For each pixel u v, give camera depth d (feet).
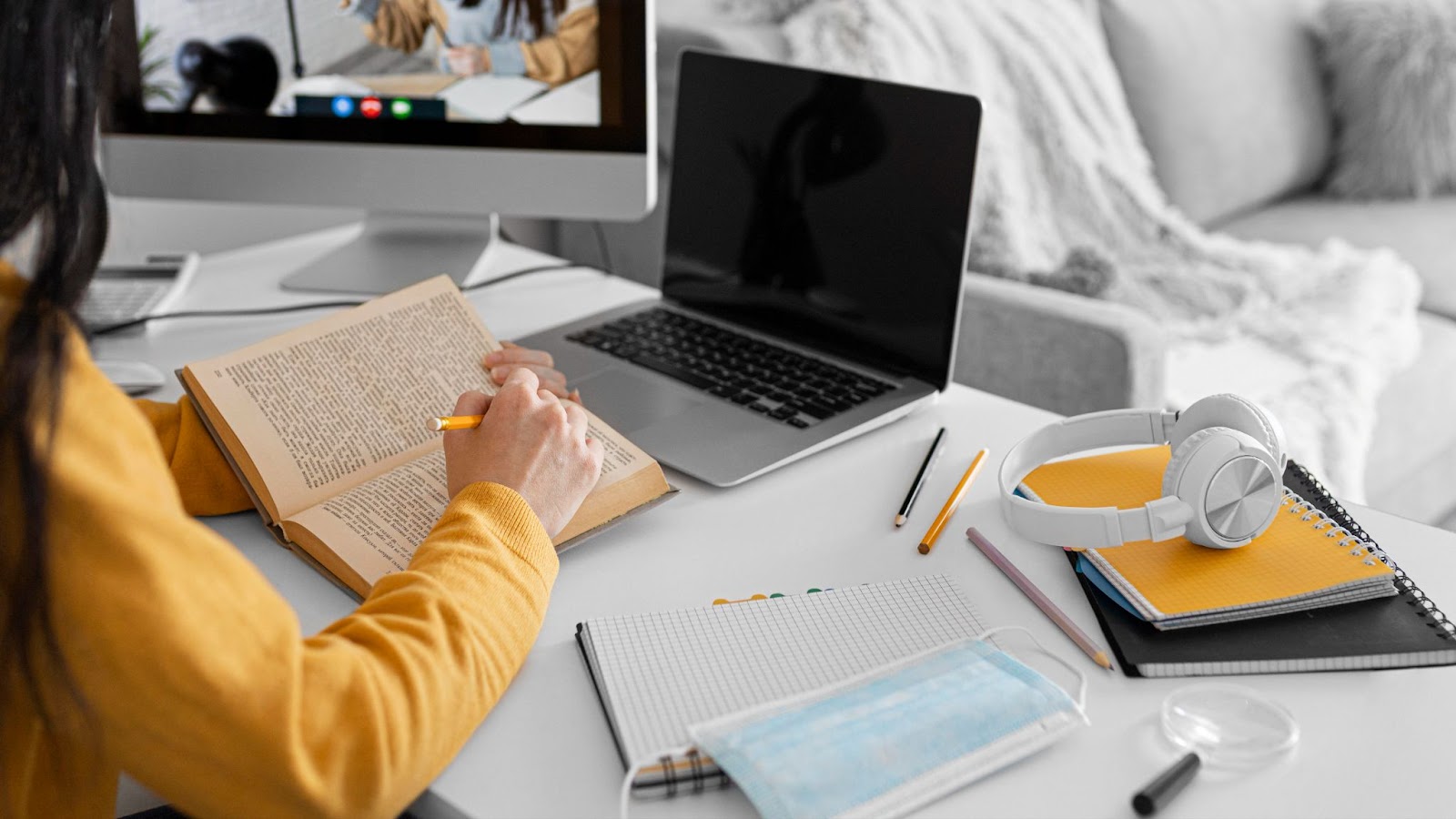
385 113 3.52
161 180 3.63
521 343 3.22
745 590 2.17
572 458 2.15
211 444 2.42
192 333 3.40
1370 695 1.85
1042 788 1.66
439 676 1.65
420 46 3.45
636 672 1.86
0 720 1.48
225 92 3.53
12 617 1.29
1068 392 4.26
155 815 2.29
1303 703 1.84
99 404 1.38
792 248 3.30
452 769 1.70
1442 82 6.52
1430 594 2.14
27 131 1.37
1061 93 5.98
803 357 3.17
